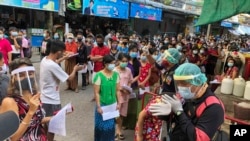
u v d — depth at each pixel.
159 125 2.77
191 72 2.02
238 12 4.62
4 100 2.14
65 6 12.44
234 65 5.20
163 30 23.53
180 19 25.42
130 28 18.86
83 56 7.66
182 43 11.05
